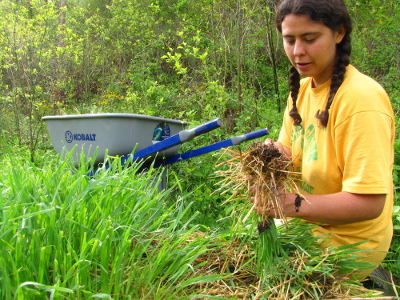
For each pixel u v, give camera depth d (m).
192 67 7.35
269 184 1.49
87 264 1.15
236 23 6.07
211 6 6.25
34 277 1.16
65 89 7.82
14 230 1.23
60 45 8.16
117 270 1.22
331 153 1.75
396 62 6.77
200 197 3.11
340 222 1.58
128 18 8.78
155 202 1.68
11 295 1.08
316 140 1.83
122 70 9.06
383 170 1.54
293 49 1.70
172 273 1.37
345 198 1.55
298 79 1.98
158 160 3.11
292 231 1.71
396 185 3.31
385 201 1.67
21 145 5.61
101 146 3.05
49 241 1.23
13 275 1.11
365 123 1.57
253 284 1.47
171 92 5.57
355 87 1.63
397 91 5.83
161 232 1.60
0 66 6.49
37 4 7.06
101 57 8.98
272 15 6.11
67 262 1.17
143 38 8.31
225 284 1.43
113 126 2.95
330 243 1.70
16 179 1.48
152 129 3.11
